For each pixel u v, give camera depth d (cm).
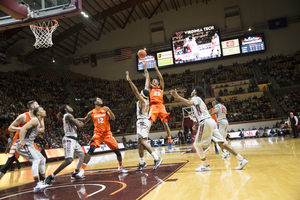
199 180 347
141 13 3094
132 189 324
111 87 3173
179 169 484
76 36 3028
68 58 3366
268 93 2539
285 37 2778
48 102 2534
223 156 635
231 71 2828
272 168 397
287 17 2783
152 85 597
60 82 3045
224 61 2984
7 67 2619
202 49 2842
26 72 2811
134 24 3238
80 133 2189
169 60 2955
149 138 2478
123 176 458
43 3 595
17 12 571
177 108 2680
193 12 3053
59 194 338
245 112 2373
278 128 1997
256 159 536
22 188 446
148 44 3164
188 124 2123
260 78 2561
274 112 2258
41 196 337
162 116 597
